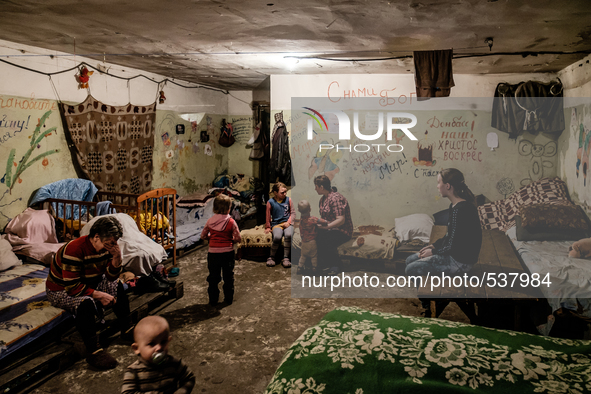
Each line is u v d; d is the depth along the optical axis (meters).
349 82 6.14
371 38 3.95
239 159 9.42
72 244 2.89
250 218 8.41
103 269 3.03
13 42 4.46
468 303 3.08
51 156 5.02
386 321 2.01
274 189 5.69
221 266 4.06
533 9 2.97
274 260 5.51
